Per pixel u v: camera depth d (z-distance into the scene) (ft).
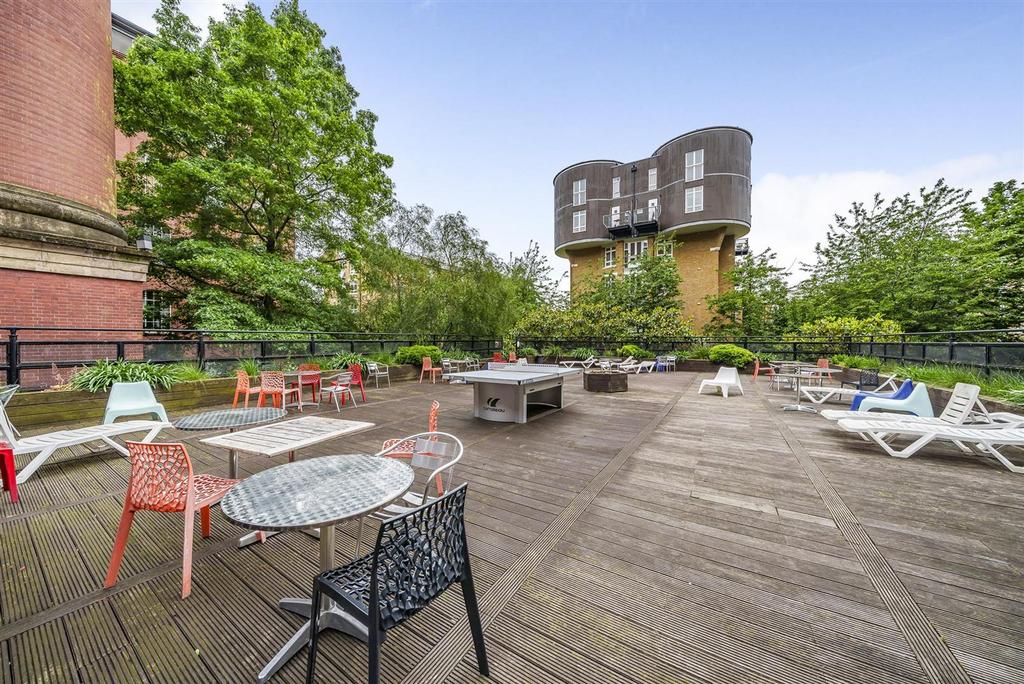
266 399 22.99
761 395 26.37
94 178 24.94
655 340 47.09
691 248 71.51
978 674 4.63
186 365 21.91
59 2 22.75
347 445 14.61
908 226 51.11
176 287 36.88
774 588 6.29
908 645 5.09
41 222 21.93
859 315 49.62
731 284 67.67
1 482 10.11
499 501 9.73
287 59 34.96
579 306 52.39
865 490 10.28
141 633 5.40
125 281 24.89
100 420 17.35
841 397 24.70
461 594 6.23
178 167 30.63
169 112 32.14
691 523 8.54
